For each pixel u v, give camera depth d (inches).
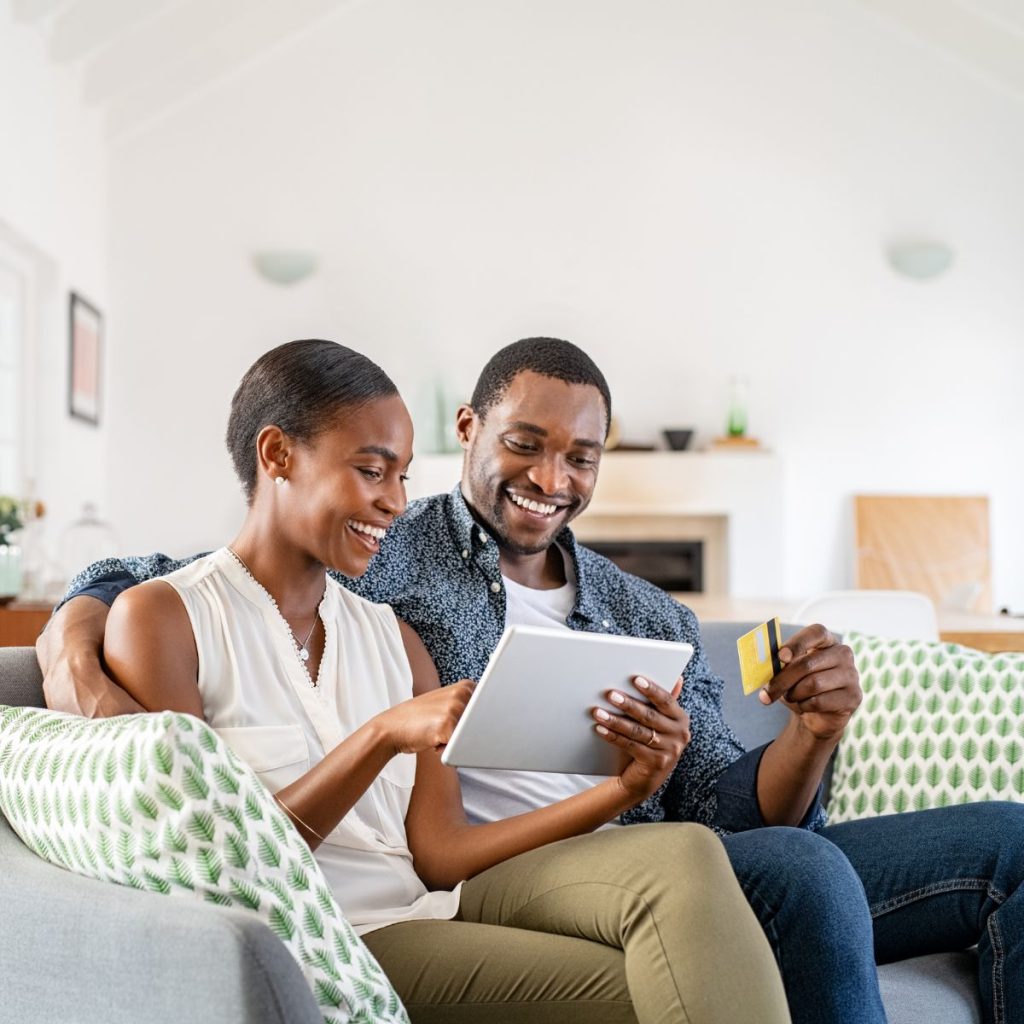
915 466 281.3
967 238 280.8
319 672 60.7
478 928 56.0
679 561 283.3
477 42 276.8
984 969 65.2
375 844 59.7
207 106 272.2
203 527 269.0
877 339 280.8
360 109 275.0
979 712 82.8
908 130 280.7
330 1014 45.6
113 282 269.6
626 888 52.5
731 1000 49.1
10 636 142.4
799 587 281.0
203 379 270.7
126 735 44.9
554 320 278.4
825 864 57.2
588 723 57.5
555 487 73.2
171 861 43.9
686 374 280.2
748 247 280.2
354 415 58.7
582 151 278.7
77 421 238.7
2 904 46.0
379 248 275.3
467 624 73.0
